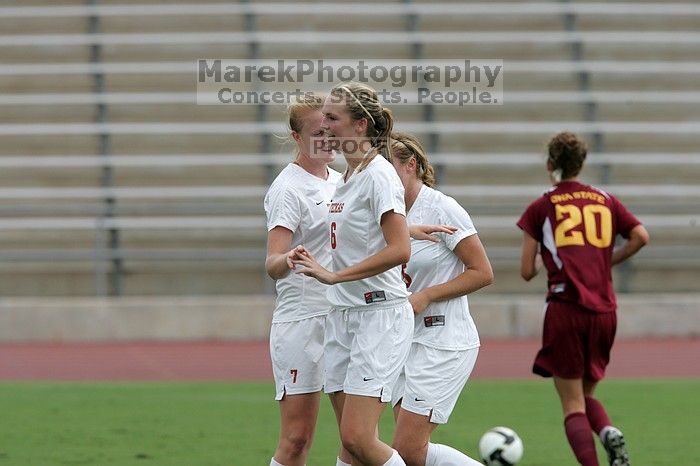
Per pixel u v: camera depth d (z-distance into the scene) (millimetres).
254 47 73062
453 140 70438
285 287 21125
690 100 73000
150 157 69062
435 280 21000
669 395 39875
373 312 18719
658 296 62469
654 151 71188
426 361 20531
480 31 75938
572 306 23828
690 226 67375
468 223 20812
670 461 27031
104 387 42844
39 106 70750
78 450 28547
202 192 67062
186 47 72938
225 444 29562
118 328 57500
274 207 20828
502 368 48219
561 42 75062
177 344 56500
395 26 75562
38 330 57281
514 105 71875
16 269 63969
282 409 21188
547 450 28688
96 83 71812
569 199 24422
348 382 18609
